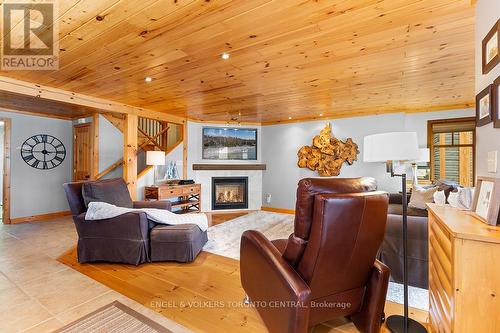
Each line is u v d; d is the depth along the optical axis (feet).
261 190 19.88
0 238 12.02
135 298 6.75
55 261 9.21
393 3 5.04
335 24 5.82
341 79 9.71
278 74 9.13
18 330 5.37
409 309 6.32
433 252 4.97
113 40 6.59
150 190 15.02
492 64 4.36
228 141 19.47
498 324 3.30
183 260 9.02
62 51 7.24
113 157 16.52
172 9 5.22
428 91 11.37
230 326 5.66
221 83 10.23
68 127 17.38
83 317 5.86
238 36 6.39
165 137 19.13
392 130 15.39
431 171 14.88
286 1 4.96
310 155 17.60
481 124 4.90
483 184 4.40
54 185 16.71
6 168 14.79
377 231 4.69
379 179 15.69
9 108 14.35
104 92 11.55
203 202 18.76
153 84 10.36
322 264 4.32
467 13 5.40
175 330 5.49
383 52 7.32
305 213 4.39
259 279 5.39
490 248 3.30
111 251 8.93
